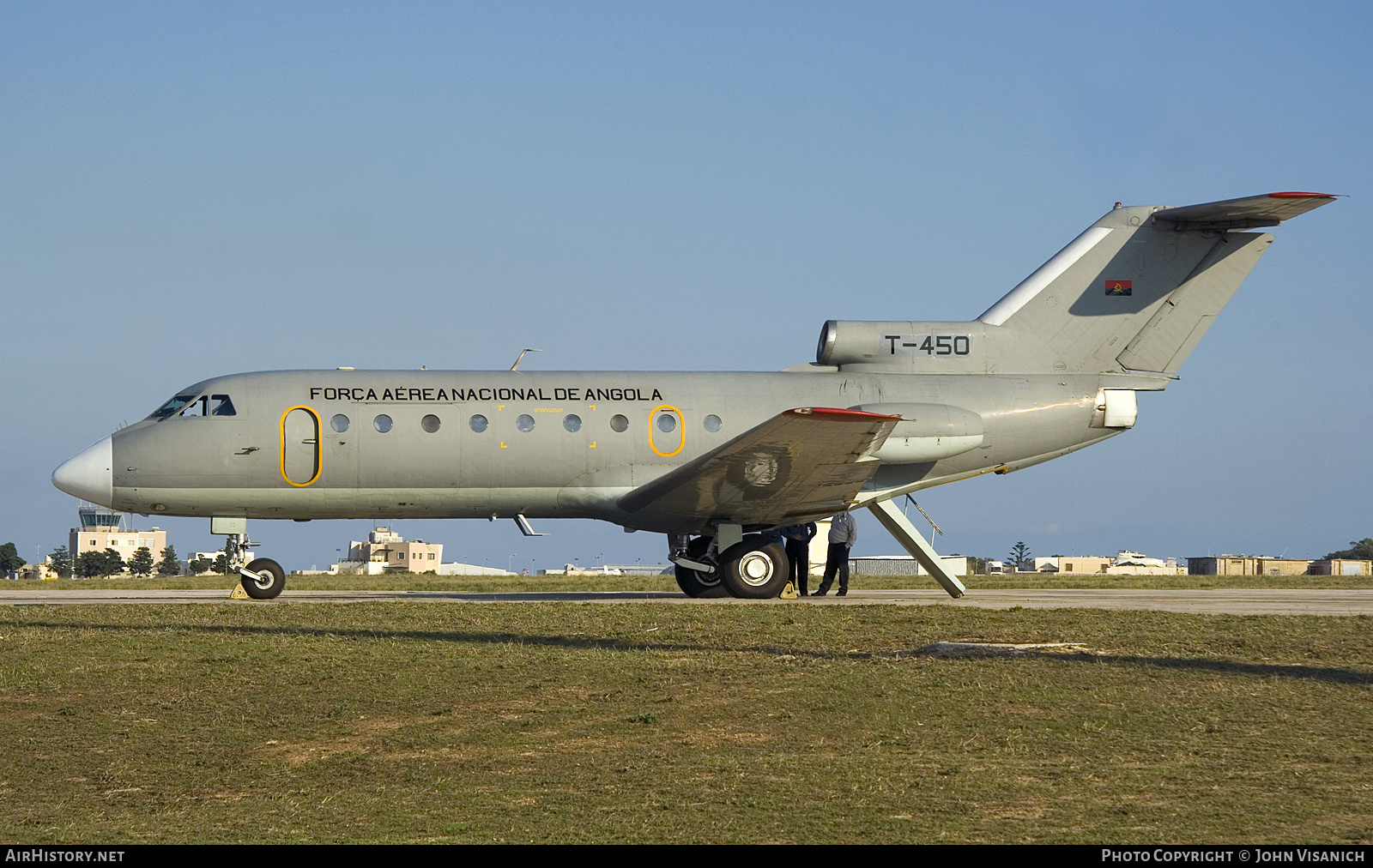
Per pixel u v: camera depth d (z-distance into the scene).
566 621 42.66
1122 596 63.19
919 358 61.50
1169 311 62.50
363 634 39.41
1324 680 29.62
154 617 44.75
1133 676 30.16
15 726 26.78
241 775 23.00
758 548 57.31
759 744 24.28
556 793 21.20
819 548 93.69
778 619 42.91
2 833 19.58
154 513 58.06
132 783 22.61
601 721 26.56
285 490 57.38
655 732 25.45
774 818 19.25
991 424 60.16
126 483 56.59
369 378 58.56
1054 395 60.94
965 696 27.97
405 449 57.31
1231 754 22.50
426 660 33.97
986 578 91.25
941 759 22.67
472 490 58.25
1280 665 32.19
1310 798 19.59
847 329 61.41
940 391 60.41
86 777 23.03
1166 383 62.47
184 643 37.06
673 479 54.31
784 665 32.56
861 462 53.91
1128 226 62.41
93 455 56.81
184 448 56.56
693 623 42.03
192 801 21.39
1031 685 28.97
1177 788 20.31
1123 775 21.22
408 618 43.78
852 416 49.66
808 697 28.28
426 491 58.06
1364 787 20.23
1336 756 22.20
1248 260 62.59
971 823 18.72
